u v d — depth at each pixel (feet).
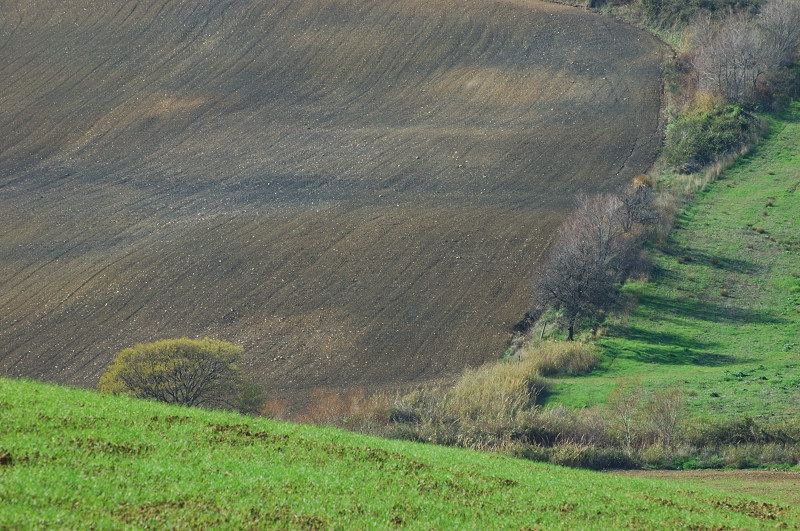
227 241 324.60
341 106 440.45
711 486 128.67
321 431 106.93
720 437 157.79
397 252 312.71
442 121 420.36
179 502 68.18
